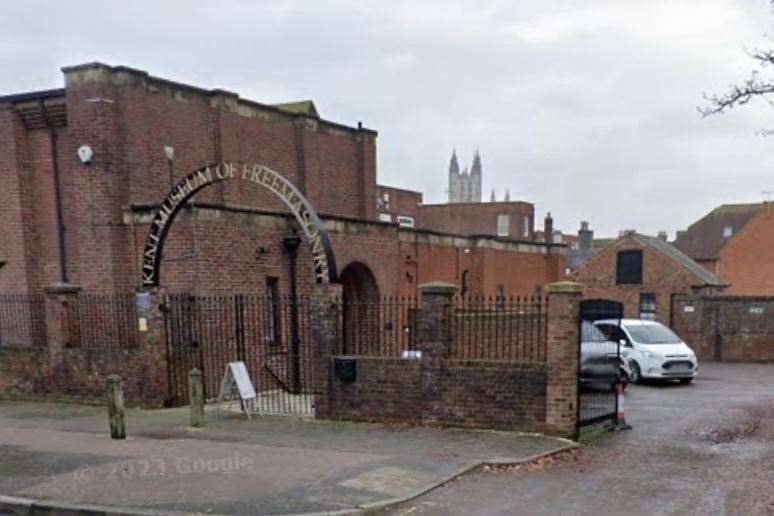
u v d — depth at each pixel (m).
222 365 15.23
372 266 20.02
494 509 7.26
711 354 28.38
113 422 10.62
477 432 10.77
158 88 17.22
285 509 7.05
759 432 11.84
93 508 7.19
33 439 10.63
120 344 15.59
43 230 17.48
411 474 8.35
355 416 11.83
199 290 14.91
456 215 51.56
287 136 21.70
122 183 16.20
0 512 7.46
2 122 17.41
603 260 37.53
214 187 18.66
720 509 7.33
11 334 17.48
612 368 12.01
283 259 17.28
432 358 11.22
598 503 7.52
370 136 25.58
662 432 11.76
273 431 11.14
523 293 29.58
